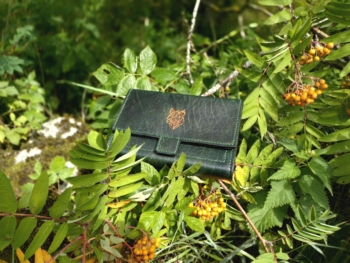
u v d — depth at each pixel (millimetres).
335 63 554
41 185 333
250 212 444
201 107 440
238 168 438
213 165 397
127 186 375
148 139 433
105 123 578
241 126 523
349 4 406
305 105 446
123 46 1020
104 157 346
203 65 678
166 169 413
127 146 430
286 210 443
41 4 909
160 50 946
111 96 579
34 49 828
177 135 423
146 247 371
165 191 413
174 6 1284
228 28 1246
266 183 445
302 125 453
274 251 442
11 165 617
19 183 598
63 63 828
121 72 534
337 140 423
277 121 457
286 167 428
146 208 402
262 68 454
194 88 535
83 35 958
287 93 445
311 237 407
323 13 436
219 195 429
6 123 692
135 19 1186
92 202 355
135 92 475
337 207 485
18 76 820
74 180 348
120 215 395
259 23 848
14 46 737
